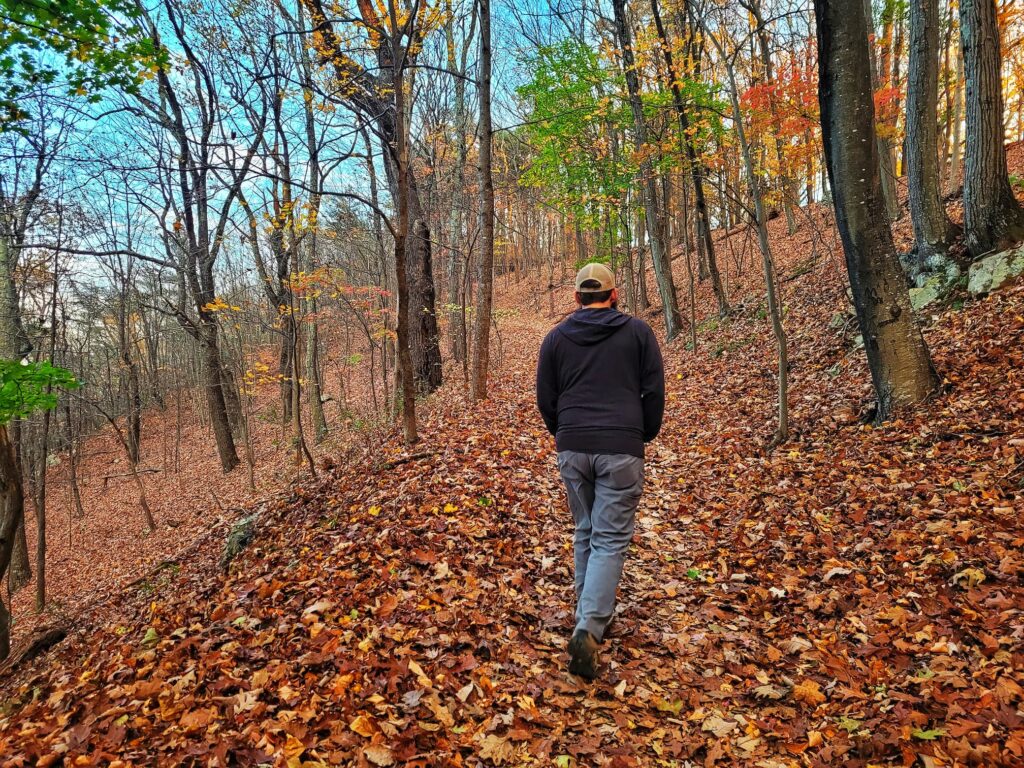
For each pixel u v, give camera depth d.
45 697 3.23
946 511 3.88
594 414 2.88
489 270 9.57
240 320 17.73
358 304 13.47
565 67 13.09
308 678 2.61
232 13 10.00
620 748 2.28
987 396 5.25
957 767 2.00
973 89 7.51
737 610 3.42
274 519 7.14
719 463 6.34
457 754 2.17
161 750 2.21
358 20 6.49
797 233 20.64
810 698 2.54
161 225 12.91
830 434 6.15
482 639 2.94
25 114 5.72
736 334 13.38
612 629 3.19
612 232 17.14
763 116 10.63
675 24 15.70
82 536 18.33
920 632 2.84
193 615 4.07
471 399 10.07
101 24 4.81
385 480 6.07
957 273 8.05
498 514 4.67
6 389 5.14
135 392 26.22
